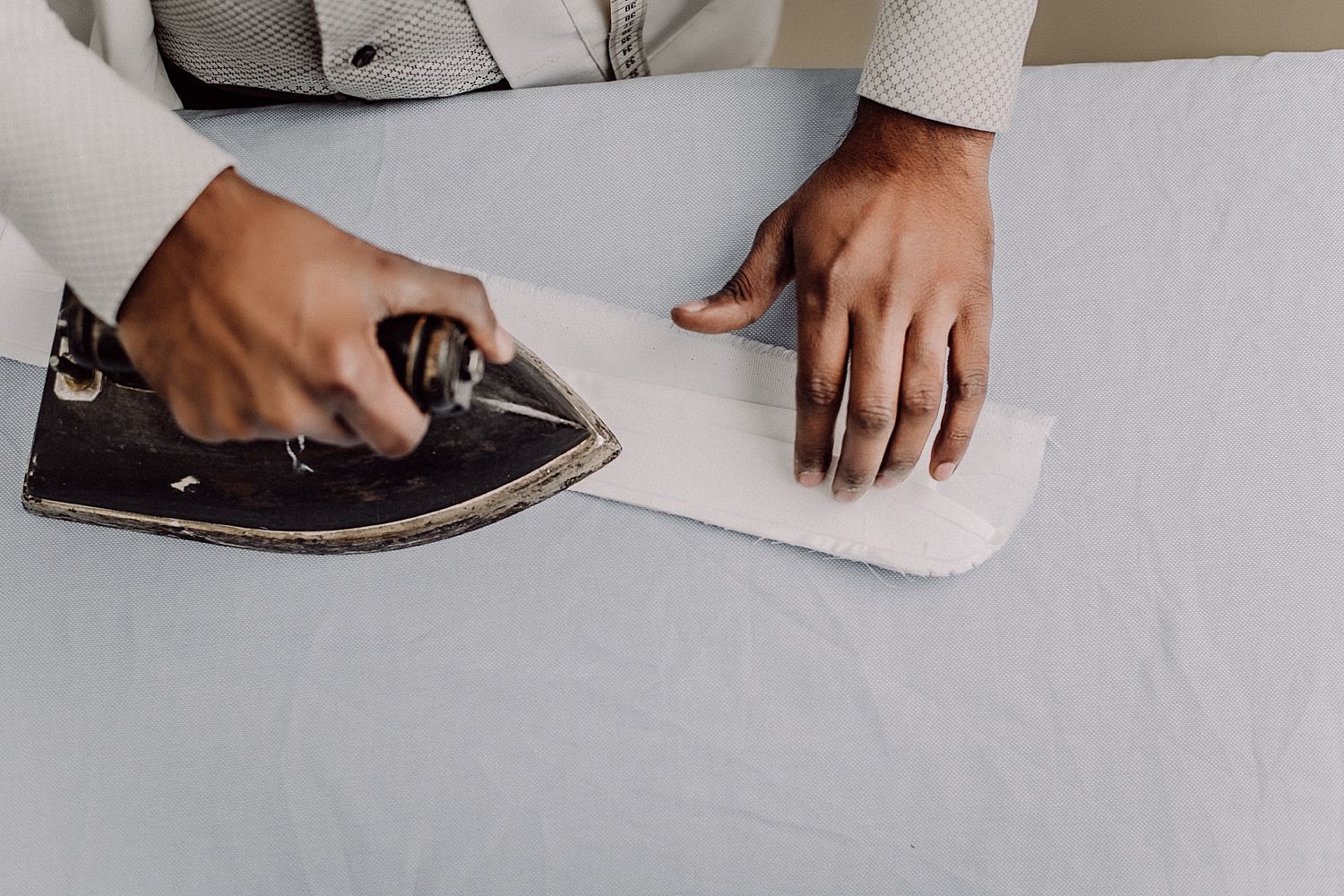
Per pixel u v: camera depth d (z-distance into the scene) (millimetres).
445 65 657
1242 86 652
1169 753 550
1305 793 542
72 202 397
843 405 602
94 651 572
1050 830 544
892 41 560
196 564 584
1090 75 664
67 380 515
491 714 562
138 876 549
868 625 574
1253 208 631
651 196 648
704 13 742
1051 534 584
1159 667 562
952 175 580
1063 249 632
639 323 617
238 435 435
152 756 559
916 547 576
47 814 554
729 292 586
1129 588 575
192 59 671
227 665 570
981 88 559
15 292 605
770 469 592
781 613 576
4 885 547
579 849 546
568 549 585
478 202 648
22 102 386
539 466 540
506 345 449
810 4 1181
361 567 583
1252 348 609
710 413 602
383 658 570
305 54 634
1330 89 646
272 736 560
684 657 569
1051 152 650
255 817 552
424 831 549
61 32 407
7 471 594
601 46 710
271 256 401
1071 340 616
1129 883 538
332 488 522
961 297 558
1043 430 591
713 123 660
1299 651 561
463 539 586
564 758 556
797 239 580
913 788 551
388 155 657
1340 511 580
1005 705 560
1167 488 589
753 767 554
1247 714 554
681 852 545
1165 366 609
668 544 587
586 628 574
